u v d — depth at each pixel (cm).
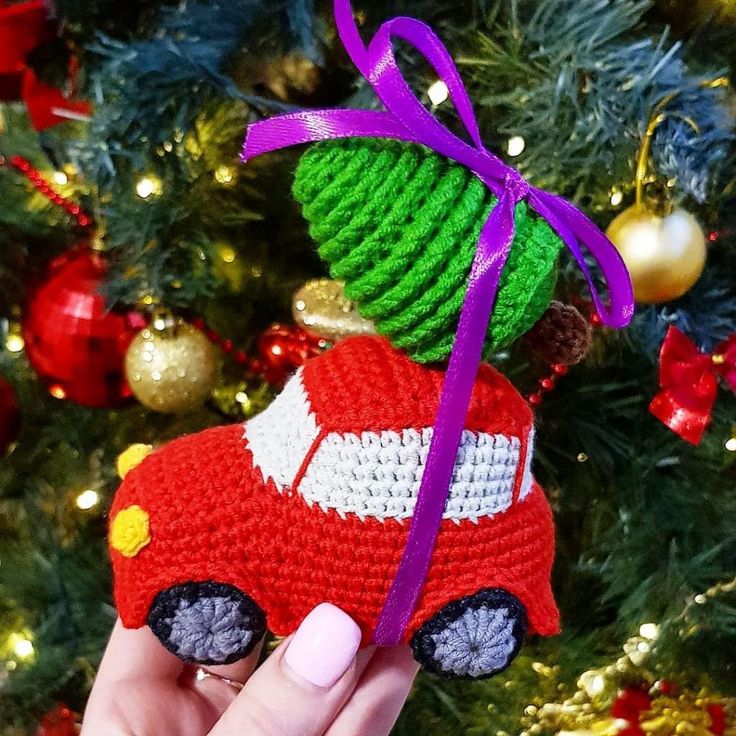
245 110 23
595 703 30
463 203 14
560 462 30
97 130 22
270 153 24
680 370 26
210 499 15
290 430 16
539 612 16
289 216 27
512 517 16
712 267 28
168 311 25
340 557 15
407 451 15
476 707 32
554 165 24
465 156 15
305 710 18
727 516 29
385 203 14
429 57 16
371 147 14
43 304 24
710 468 30
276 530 15
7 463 31
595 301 16
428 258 14
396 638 16
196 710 25
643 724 29
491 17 24
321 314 22
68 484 31
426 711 32
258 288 29
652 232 23
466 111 15
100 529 31
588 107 23
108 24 24
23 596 30
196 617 15
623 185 24
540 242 15
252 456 16
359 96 23
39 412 30
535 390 28
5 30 22
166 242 25
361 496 15
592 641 31
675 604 29
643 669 30
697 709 29
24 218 27
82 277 24
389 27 15
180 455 16
